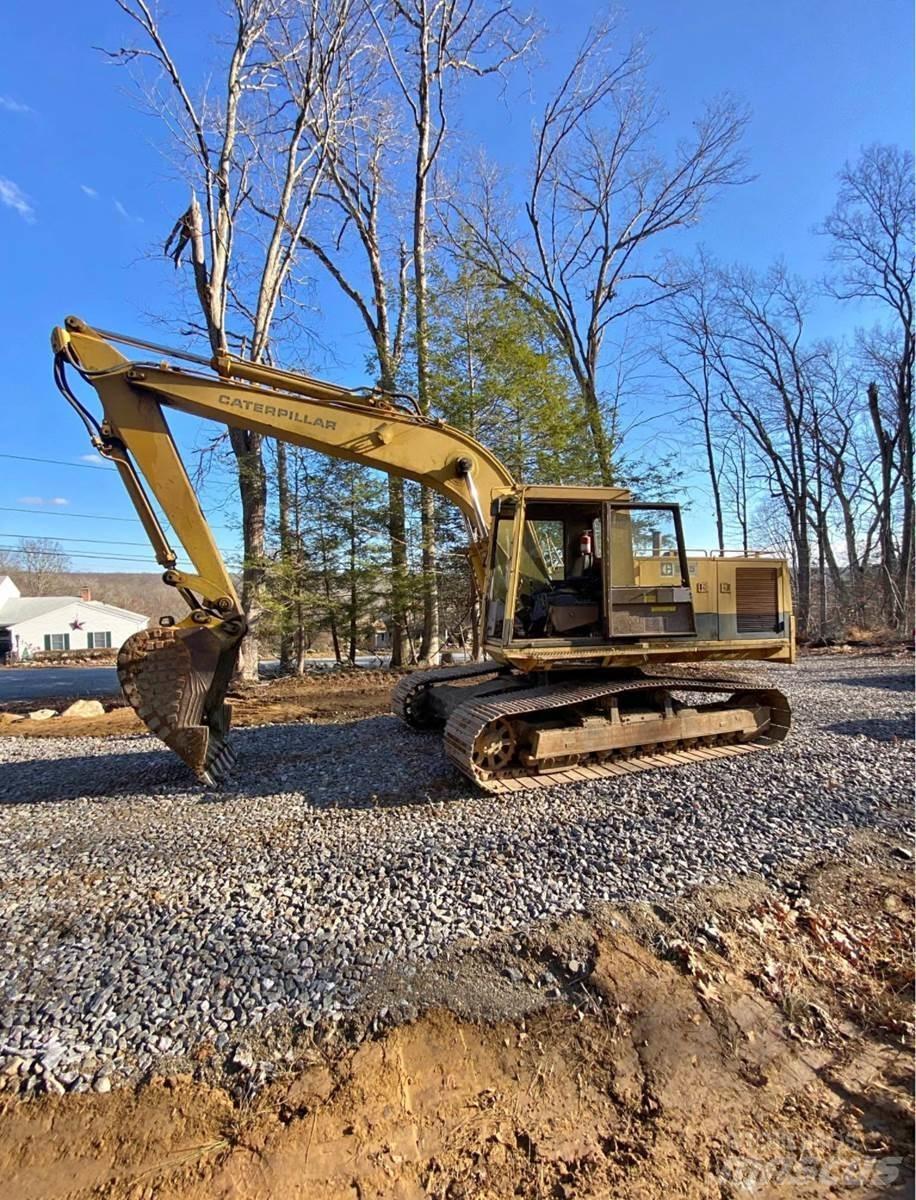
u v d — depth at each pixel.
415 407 6.34
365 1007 2.76
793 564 30.41
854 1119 2.30
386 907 3.44
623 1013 2.76
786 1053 2.62
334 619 16.38
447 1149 2.20
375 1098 2.38
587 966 3.00
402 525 15.38
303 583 15.91
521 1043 2.63
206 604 5.69
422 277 15.12
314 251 18.17
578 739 5.56
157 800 5.34
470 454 6.38
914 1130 2.24
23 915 3.48
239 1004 2.78
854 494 27.67
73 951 3.14
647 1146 2.21
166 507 5.55
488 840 4.20
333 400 5.96
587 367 21.41
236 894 3.62
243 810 5.00
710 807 4.73
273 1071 2.47
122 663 5.43
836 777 5.39
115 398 5.44
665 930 3.26
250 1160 2.15
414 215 15.37
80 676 21.16
